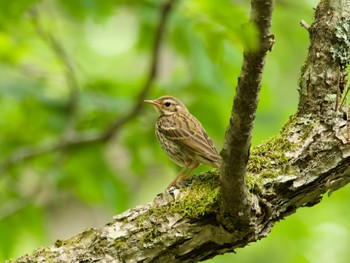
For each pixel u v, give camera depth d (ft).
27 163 49.57
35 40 51.34
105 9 41.32
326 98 26.99
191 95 46.96
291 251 50.42
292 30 55.57
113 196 49.29
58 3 41.86
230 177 23.84
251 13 20.94
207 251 26.20
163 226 25.94
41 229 48.01
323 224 52.85
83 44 61.36
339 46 27.37
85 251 26.40
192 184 26.50
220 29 30.58
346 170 26.25
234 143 23.20
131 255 26.11
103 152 49.62
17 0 36.42
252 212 24.88
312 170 25.99
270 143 26.76
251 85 22.09
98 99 48.67
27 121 50.29
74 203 59.88
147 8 46.98
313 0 52.49
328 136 26.30
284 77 61.11
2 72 55.52
